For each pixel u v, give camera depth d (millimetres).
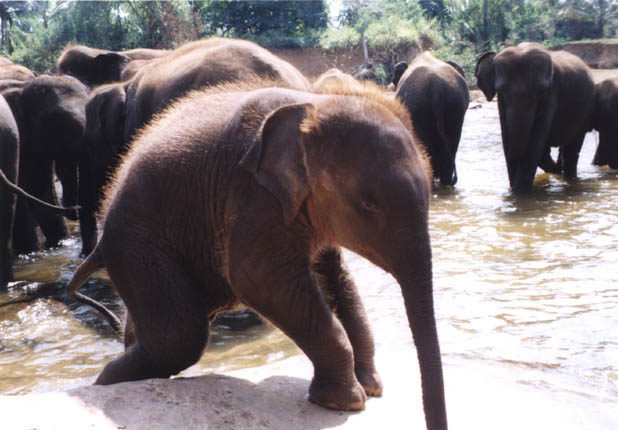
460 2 59969
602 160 13258
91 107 8531
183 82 5297
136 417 2701
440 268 6355
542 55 10508
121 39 44094
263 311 2895
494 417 3021
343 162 2588
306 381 3383
